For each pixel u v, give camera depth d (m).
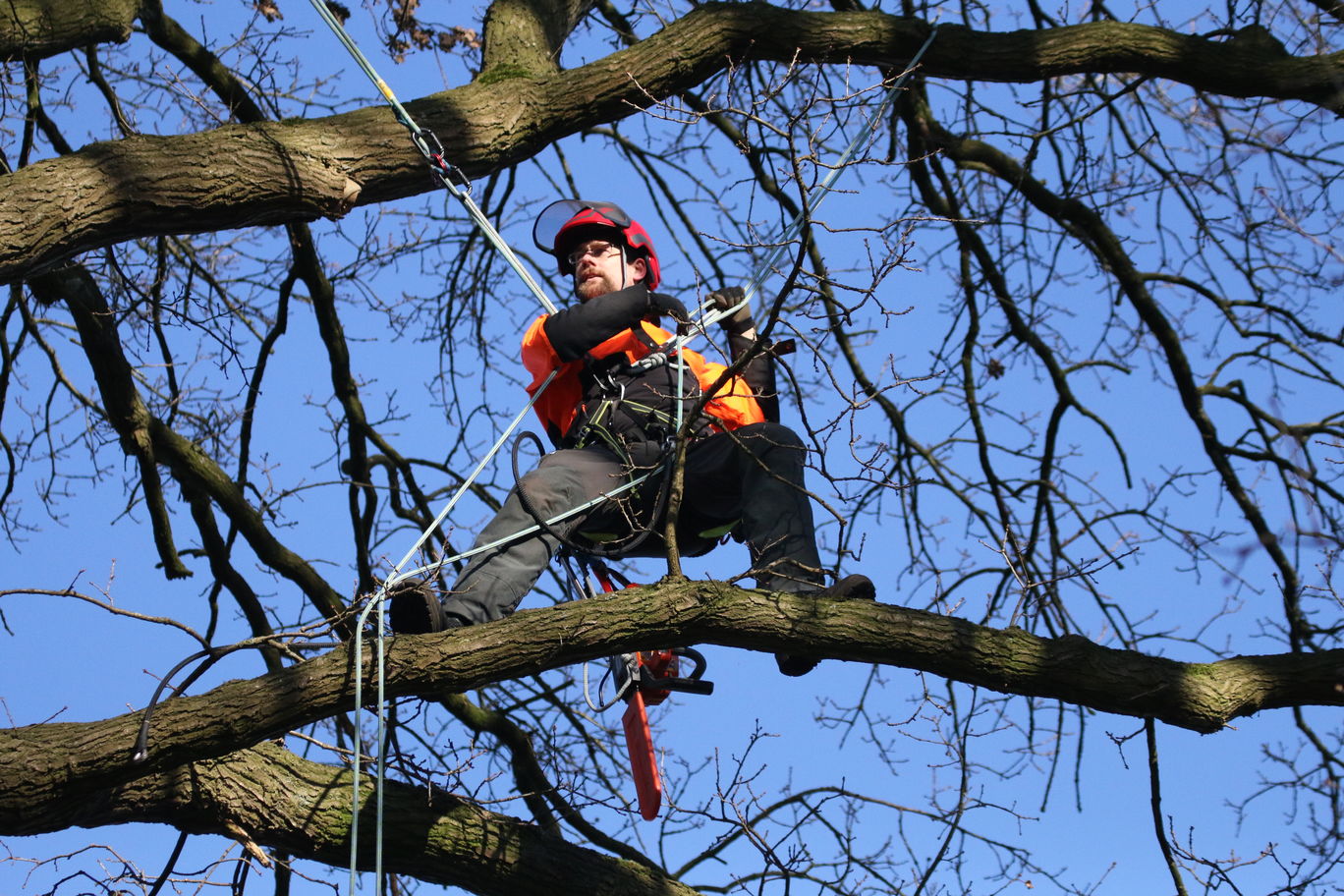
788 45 10.82
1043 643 8.41
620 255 10.01
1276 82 11.22
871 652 8.17
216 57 12.36
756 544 8.70
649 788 9.05
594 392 9.23
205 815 9.14
